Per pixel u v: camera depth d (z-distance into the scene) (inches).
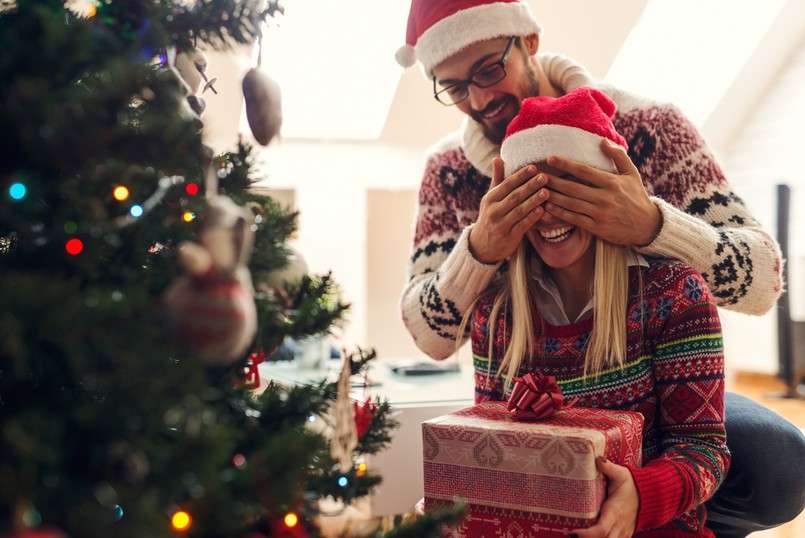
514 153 41.9
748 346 167.2
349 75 135.6
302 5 125.6
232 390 31.0
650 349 41.4
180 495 23.6
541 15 122.5
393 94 134.0
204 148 27.3
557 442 34.2
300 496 27.9
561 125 40.8
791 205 155.6
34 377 25.4
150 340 23.0
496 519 35.7
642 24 150.9
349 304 33.2
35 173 25.1
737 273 46.3
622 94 55.5
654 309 41.2
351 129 141.8
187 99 32.6
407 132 141.7
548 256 41.9
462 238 46.9
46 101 23.1
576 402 42.6
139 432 22.4
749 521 51.3
